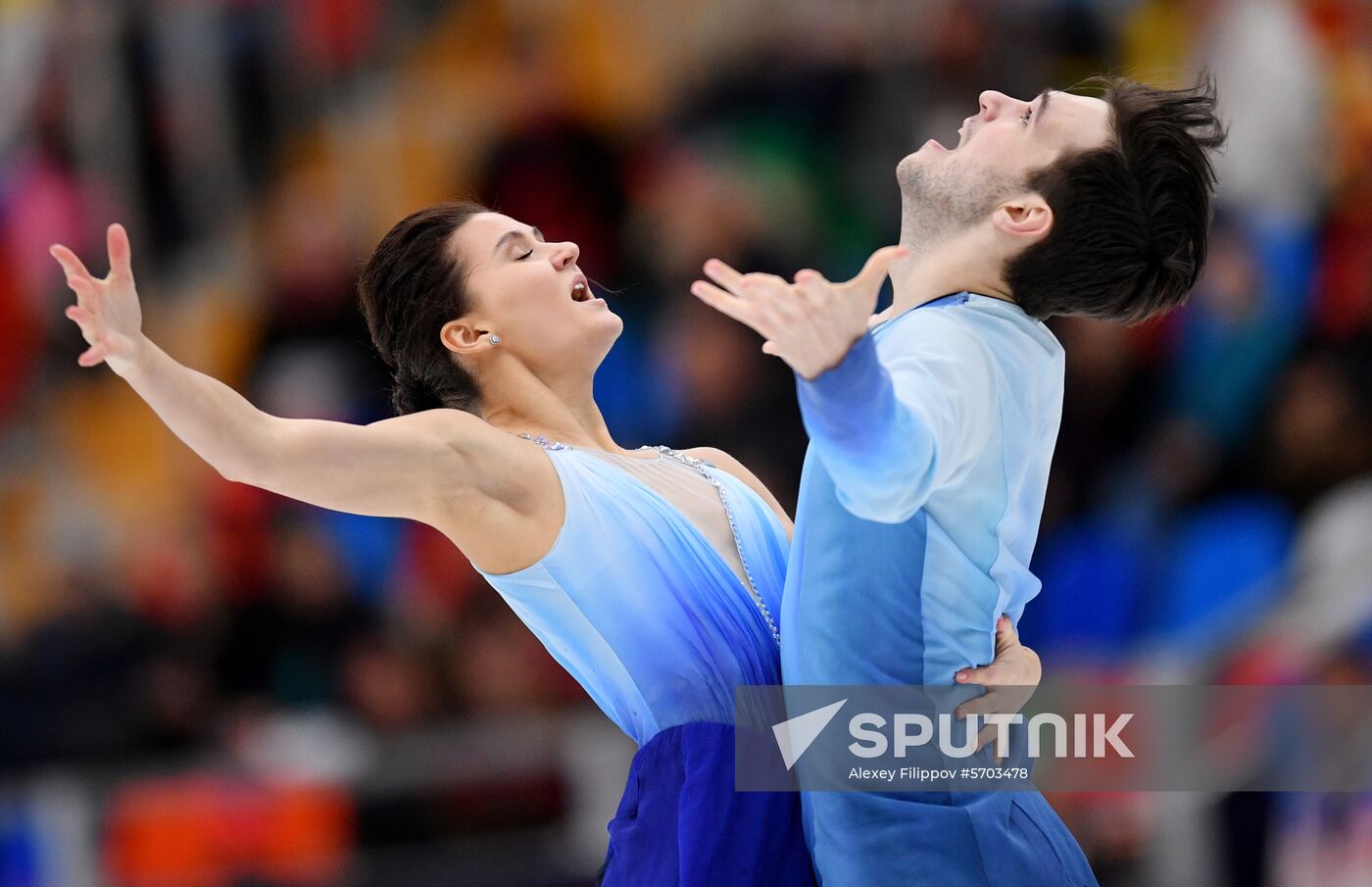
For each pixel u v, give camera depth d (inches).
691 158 1150.3
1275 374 1031.6
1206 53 1116.5
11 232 1208.8
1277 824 829.8
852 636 410.6
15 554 1177.4
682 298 1096.8
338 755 917.8
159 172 1234.0
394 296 481.7
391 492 403.2
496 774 906.7
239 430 377.4
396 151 1226.0
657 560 438.0
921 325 402.9
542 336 472.4
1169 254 427.8
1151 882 829.2
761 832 427.2
